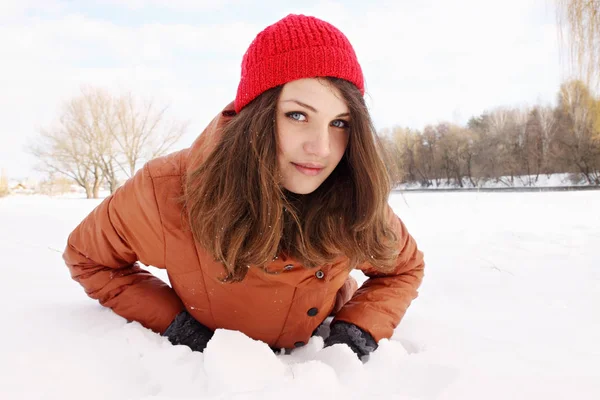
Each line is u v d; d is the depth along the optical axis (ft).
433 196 42.37
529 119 96.53
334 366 3.57
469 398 2.84
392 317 4.63
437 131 108.68
